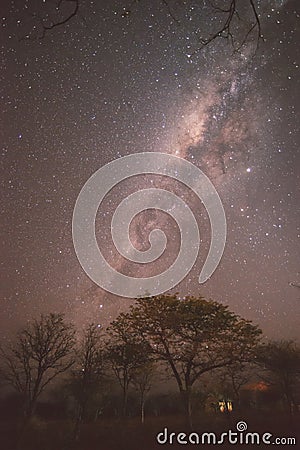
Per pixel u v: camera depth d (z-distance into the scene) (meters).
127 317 20.41
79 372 18.36
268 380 20.16
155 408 20.12
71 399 17.81
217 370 20.28
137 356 19.61
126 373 19.89
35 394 16.23
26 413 15.85
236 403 19.81
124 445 14.84
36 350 17.27
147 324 20.28
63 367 17.83
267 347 20.28
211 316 20.14
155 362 20.14
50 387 17.84
